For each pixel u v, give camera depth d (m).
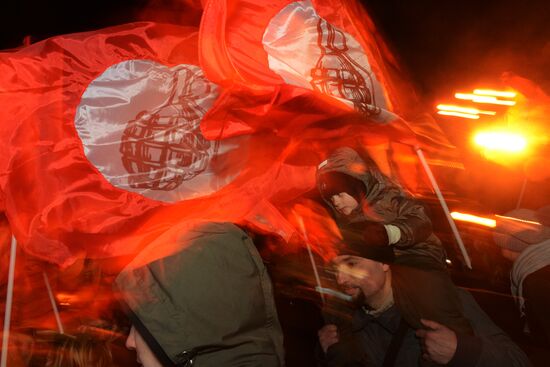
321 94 2.07
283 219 2.29
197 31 2.17
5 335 1.93
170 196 2.12
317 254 2.49
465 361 2.11
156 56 2.15
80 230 2.04
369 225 2.24
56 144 2.04
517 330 2.85
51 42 2.09
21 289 2.23
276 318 1.59
